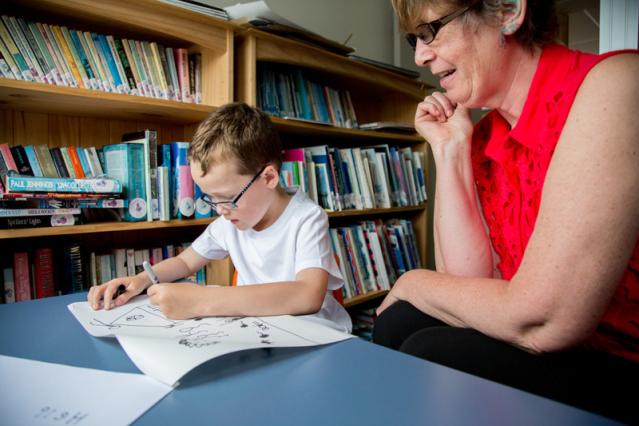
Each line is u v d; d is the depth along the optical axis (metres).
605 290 0.50
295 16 2.14
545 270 0.52
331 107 2.08
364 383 0.39
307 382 0.40
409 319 0.76
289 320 0.61
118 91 1.37
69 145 1.48
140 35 1.49
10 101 1.25
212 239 1.21
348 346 0.49
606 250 0.49
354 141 2.44
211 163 0.96
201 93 1.58
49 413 0.34
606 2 0.82
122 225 1.31
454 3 0.67
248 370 0.43
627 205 0.49
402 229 2.38
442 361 0.59
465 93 0.74
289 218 1.07
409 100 2.51
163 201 1.40
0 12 1.24
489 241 0.89
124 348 0.46
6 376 0.41
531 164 0.72
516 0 0.65
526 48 0.71
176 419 0.33
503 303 0.56
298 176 1.77
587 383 0.52
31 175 1.26
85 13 1.26
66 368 0.43
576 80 0.59
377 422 0.32
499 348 0.57
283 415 0.34
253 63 1.56
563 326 0.52
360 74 2.04
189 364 0.40
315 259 0.94
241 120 1.01
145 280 0.83
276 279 1.08
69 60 1.27
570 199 0.51
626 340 0.59
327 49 1.86
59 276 1.34
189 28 1.39
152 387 0.39
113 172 1.40
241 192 0.98
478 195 0.92
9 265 1.29
